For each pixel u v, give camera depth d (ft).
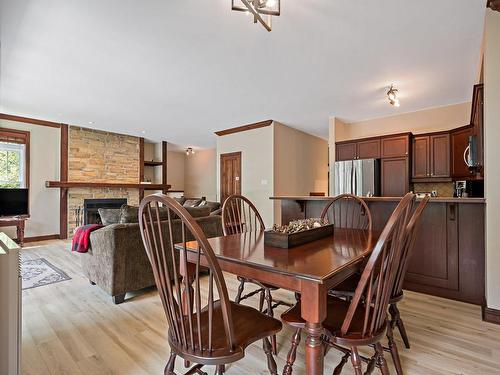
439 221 9.00
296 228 5.66
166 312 3.85
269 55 9.99
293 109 16.48
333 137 18.22
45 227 18.99
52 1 7.06
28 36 8.67
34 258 13.88
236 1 6.97
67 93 13.64
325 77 11.92
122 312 7.97
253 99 14.67
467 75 11.68
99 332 6.83
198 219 11.01
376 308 3.94
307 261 4.17
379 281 3.95
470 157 11.18
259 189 19.97
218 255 4.60
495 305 7.21
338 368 4.46
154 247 3.82
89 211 21.08
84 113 17.15
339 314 4.58
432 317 7.50
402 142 16.07
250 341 3.83
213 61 10.43
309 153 23.54
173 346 3.77
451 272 8.77
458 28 8.36
